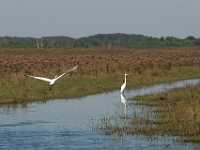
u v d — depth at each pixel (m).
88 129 32.72
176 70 74.69
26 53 132.00
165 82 62.78
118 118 35.84
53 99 46.81
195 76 71.19
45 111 40.12
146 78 63.41
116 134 30.81
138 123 33.25
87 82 56.16
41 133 31.75
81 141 29.53
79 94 49.81
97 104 43.84
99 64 77.94
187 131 30.25
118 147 27.98
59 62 84.31
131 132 31.08
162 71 71.44
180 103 38.47
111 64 77.88
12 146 28.50
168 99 43.59
